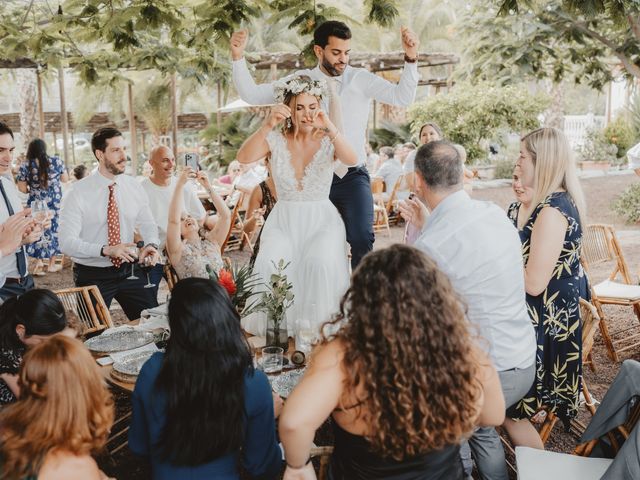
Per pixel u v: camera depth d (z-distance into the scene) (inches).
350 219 139.9
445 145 90.4
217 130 708.7
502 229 88.4
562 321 101.0
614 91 846.5
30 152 274.7
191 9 214.4
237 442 74.2
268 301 114.9
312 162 126.7
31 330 99.6
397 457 59.4
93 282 153.2
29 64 363.3
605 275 258.7
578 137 854.5
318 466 119.9
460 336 58.7
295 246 129.3
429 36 861.8
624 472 76.2
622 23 169.3
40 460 65.2
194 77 331.0
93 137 152.3
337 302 124.6
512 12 199.0
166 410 71.9
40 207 120.3
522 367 92.0
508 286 88.0
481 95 502.9
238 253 325.1
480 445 97.5
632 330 195.9
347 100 140.5
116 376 103.7
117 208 154.9
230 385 71.7
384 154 430.9
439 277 59.8
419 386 56.7
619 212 395.9
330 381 59.7
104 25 189.9
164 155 178.7
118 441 129.3
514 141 725.9
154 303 164.1
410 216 116.2
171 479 74.4
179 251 146.1
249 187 336.5
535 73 328.2
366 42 799.1
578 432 132.0
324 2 213.3
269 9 198.1
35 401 66.0
